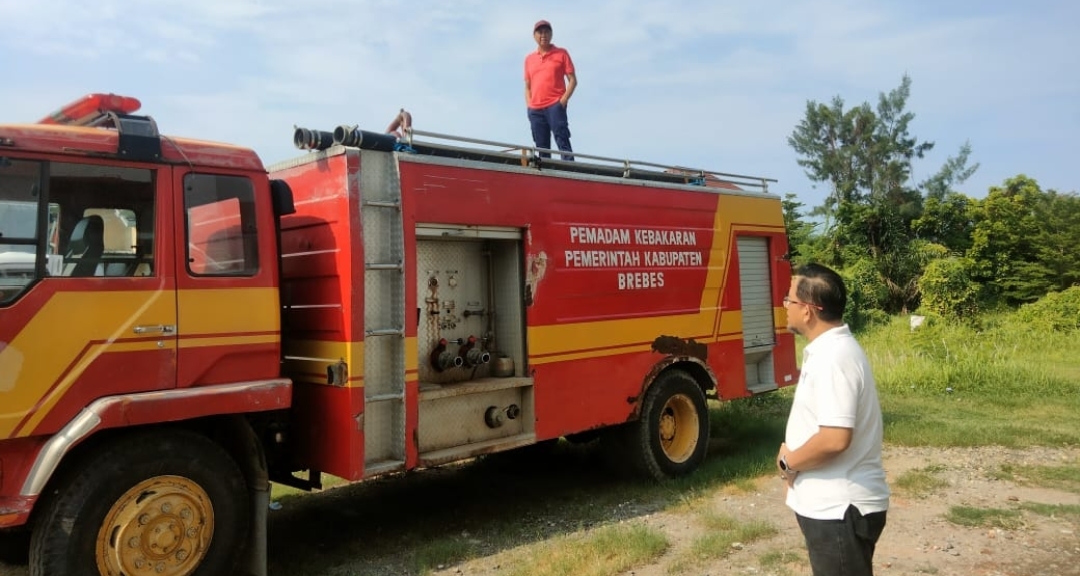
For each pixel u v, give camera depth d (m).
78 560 4.04
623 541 5.41
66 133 4.19
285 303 5.59
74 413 4.12
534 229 6.30
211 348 4.62
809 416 3.11
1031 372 12.45
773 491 6.87
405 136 5.60
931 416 9.99
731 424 9.89
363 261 5.14
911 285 29.22
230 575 4.68
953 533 5.67
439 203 5.61
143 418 4.25
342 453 5.10
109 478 4.16
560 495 7.04
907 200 39.97
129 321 4.31
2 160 3.97
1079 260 28.19
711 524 5.93
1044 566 5.01
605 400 6.80
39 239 4.07
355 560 5.43
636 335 7.10
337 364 5.14
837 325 3.18
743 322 8.41
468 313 6.21
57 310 4.09
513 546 5.64
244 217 4.85
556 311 6.43
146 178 4.47
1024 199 30.50
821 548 3.02
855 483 3.01
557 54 8.90
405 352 5.30
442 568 5.20
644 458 7.16
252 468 4.86
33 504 3.94
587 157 7.04
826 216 34.59
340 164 5.18
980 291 28.67
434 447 5.69
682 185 7.79
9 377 3.94
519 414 6.27
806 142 43.50
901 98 41.66
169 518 4.36
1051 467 7.50
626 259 7.07
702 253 7.90
